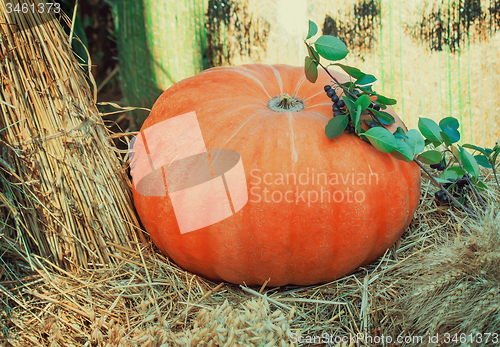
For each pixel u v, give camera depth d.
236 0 2.64
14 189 1.66
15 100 1.55
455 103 2.81
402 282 1.51
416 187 1.64
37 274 1.65
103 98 2.62
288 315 1.33
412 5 2.67
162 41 2.65
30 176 1.62
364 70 2.76
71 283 1.61
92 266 1.72
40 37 1.57
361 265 1.66
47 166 1.61
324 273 1.53
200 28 2.68
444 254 1.35
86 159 1.68
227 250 1.46
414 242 1.74
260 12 2.67
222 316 1.30
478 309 1.23
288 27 2.70
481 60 2.75
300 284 1.60
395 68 2.76
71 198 1.65
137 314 1.51
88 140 1.69
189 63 2.72
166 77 2.71
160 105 1.73
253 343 1.22
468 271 1.29
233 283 1.66
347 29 2.71
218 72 1.81
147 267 1.70
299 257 1.46
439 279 1.29
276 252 1.44
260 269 1.50
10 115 1.57
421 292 1.29
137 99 2.67
